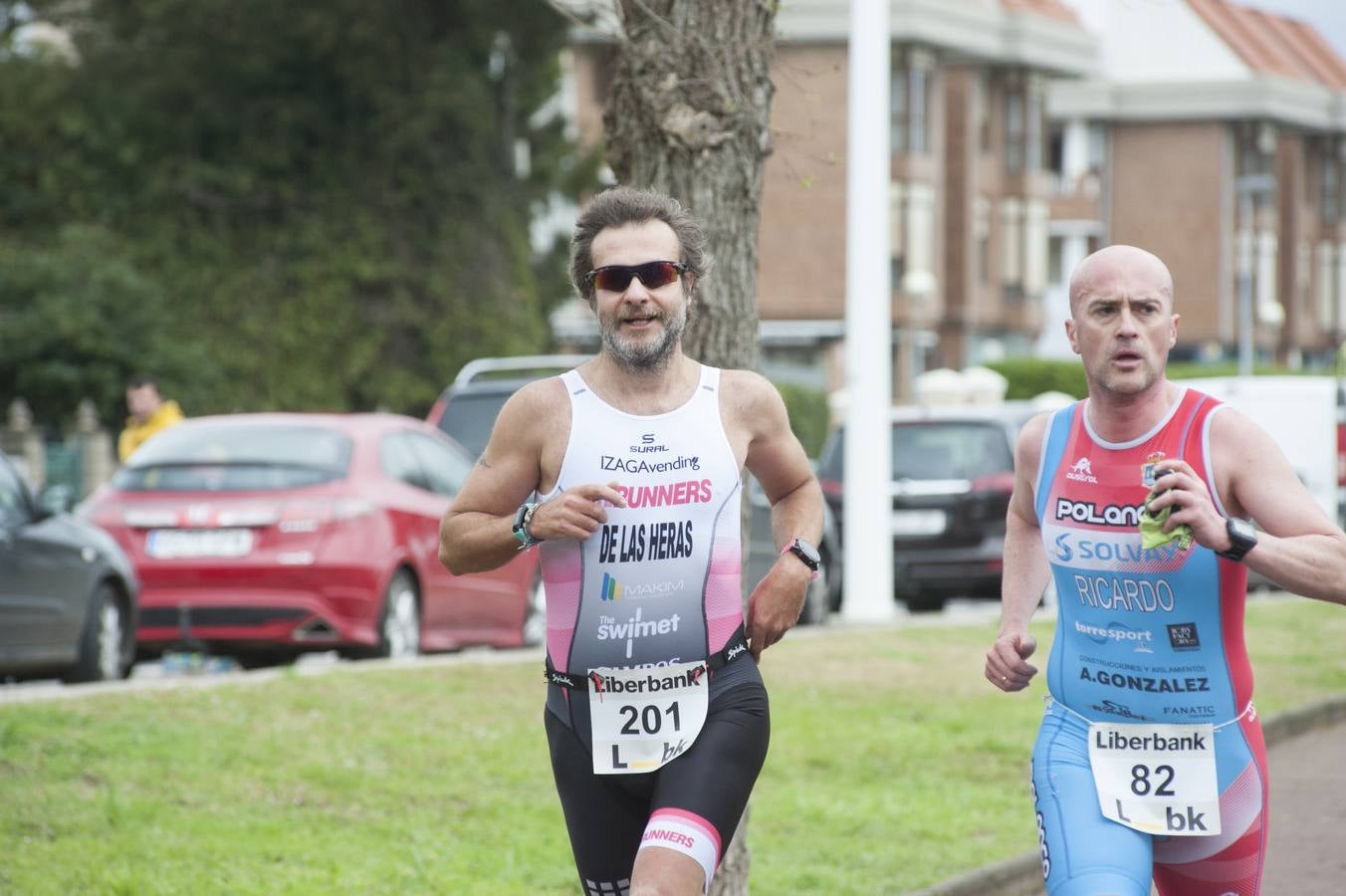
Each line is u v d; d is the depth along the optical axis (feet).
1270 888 58.03
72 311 234.17
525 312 288.92
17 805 55.36
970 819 62.59
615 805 33.37
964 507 136.46
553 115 300.40
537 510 32.14
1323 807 70.38
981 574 135.95
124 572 90.27
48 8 285.23
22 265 240.12
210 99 279.49
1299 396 158.92
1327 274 570.46
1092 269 32.83
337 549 89.66
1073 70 428.97
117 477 93.71
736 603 33.35
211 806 57.52
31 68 283.79
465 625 101.09
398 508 93.97
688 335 44.45
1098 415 33.35
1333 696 92.32
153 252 276.82
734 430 33.53
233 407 274.16
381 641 91.40
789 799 64.13
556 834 57.16
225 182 278.05
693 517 32.86
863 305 126.72
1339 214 571.69
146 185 278.87
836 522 139.13
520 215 292.40
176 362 241.14
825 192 379.14
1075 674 34.04
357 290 281.95
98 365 234.58
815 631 108.58
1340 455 157.58
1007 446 137.59
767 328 384.27
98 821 54.75
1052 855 32.99
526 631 108.27
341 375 278.46
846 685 87.76
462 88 275.18
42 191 279.28
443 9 279.28
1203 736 33.19
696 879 31.37
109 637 89.51
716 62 44.19
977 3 411.54
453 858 53.72
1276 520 31.89
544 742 69.00
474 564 33.45
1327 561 30.71
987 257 423.23
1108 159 507.30
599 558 32.71
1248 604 135.23
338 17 268.41
